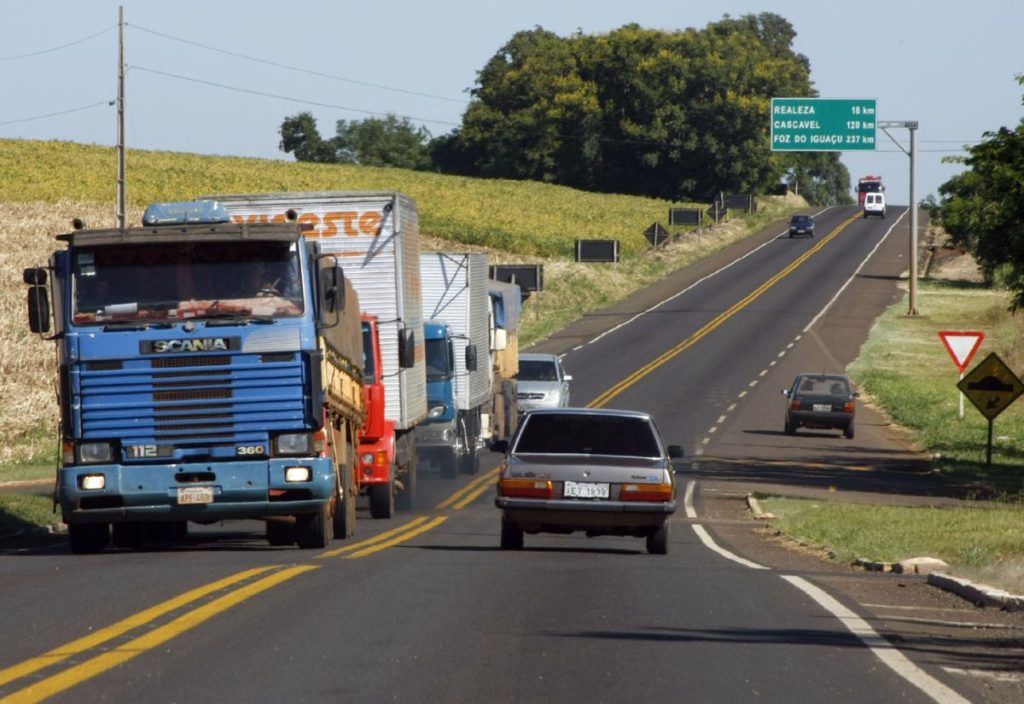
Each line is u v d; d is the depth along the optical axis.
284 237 53.53
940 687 27.19
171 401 52.97
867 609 38.59
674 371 191.00
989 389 109.25
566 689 26.20
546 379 139.38
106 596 37.97
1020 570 46.72
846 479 104.19
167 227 53.66
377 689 25.89
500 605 37.19
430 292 103.81
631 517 55.19
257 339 53.12
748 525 75.62
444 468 103.38
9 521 69.94
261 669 27.62
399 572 44.78
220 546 60.62
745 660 29.55
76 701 24.56
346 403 63.34
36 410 121.31
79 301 53.34
